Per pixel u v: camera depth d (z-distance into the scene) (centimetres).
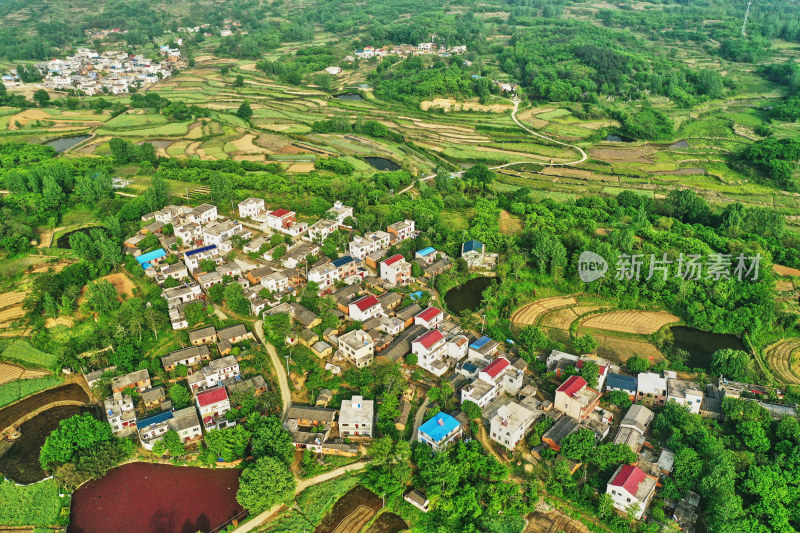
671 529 14375
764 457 16162
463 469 15625
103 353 19600
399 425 17125
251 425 16725
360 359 19125
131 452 16575
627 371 19912
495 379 18350
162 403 17662
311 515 15000
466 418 17425
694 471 15512
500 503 15012
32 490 15612
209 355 19325
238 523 14762
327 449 16562
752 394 18712
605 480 15612
